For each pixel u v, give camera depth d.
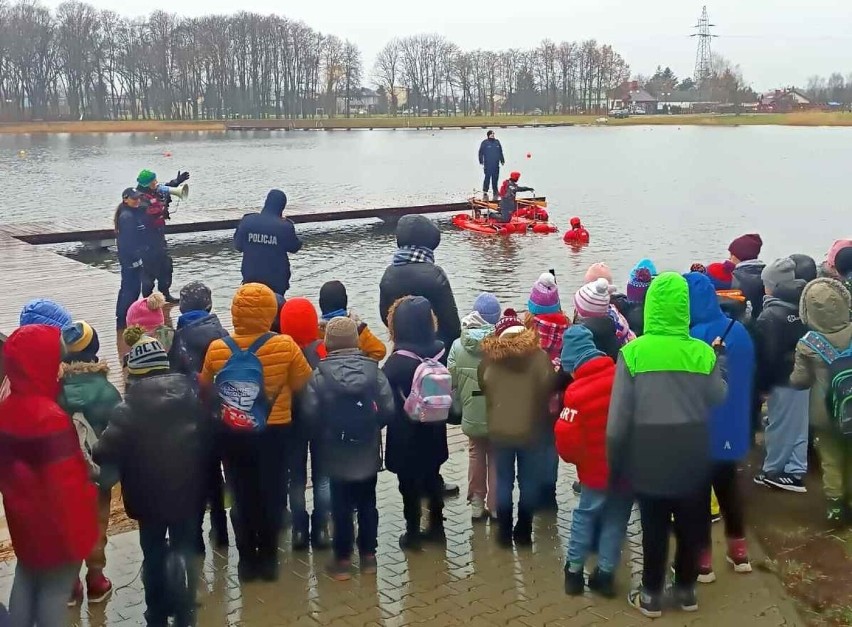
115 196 30.52
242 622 4.43
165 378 4.29
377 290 14.65
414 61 132.62
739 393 4.80
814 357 5.39
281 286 8.57
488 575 4.89
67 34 105.19
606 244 18.78
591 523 4.64
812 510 5.67
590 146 60.62
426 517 5.61
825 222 21.89
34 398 3.79
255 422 4.62
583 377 4.66
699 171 38.28
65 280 13.62
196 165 45.78
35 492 3.77
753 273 6.85
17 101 104.38
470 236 20.41
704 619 4.43
